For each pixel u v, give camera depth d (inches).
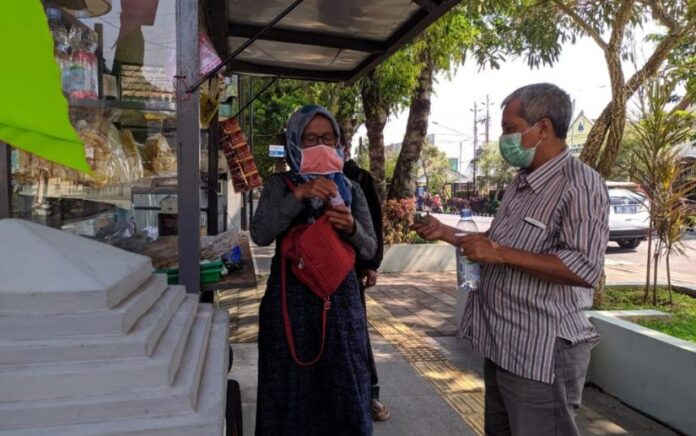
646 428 132.0
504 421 87.8
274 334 85.5
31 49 38.0
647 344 137.2
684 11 209.3
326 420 87.0
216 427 45.4
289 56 171.2
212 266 93.6
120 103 93.1
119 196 97.4
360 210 95.6
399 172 400.5
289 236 86.7
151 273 64.2
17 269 46.6
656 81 198.1
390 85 346.6
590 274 71.6
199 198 91.0
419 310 251.3
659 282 265.9
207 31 132.6
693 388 124.7
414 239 382.9
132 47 92.4
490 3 267.4
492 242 76.1
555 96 77.2
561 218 75.1
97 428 43.1
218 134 173.9
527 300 77.2
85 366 44.7
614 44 190.5
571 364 76.8
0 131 38.1
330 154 86.4
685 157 208.4
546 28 251.4
